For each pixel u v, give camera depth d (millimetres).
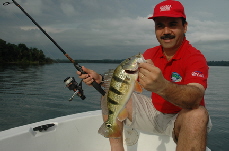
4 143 2375
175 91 1736
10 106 8648
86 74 2629
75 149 3137
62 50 3049
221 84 18141
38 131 2746
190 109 2029
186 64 2426
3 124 6566
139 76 1665
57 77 20047
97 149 3344
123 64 1828
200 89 1934
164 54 2791
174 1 2586
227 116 7406
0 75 21094
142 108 2723
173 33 2559
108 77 2027
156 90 1688
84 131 3232
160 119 2650
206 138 2025
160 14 2514
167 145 3084
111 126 1938
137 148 3338
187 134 1992
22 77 19750
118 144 2633
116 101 1889
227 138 5246
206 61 2383
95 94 12047
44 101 9656
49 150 2844
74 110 8328
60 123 2971
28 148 2621
